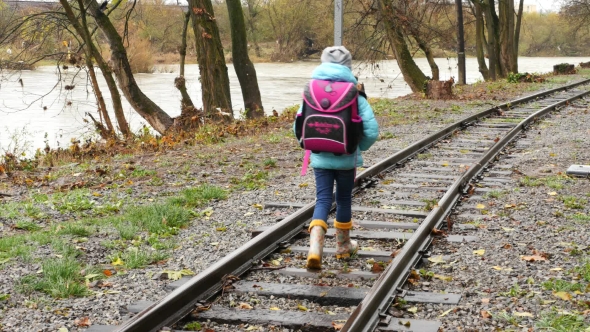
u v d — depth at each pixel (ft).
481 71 137.08
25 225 26.37
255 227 25.38
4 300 17.97
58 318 16.79
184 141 51.42
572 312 16.52
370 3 103.19
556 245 22.17
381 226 24.71
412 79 99.40
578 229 24.12
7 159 44.27
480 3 132.05
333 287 18.47
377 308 16.46
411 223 25.03
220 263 18.76
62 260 20.80
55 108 105.70
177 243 23.76
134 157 44.42
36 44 68.49
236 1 75.46
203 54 66.64
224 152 44.73
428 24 111.04
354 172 20.54
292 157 42.45
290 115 67.15
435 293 17.94
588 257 20.75
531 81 110.63
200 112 63.67
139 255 21.66
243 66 76.02
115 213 29.04
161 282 19.54
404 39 100.53
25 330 15.99
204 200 30.37
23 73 164.14
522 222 25.35
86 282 19.43
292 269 19.99
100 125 62.39
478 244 22.62
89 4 66.08
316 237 19.61
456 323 16.14
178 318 16.31
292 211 27.99
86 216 28.58
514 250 21.83
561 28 325.62
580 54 337.72
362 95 19.25
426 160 39.42
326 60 19.42
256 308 17.20
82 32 63.52
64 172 39.70
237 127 57.52
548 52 341.00
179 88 70.38
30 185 35.78
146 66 185.37
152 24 139.23
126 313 17.08
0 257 21.63
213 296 17.84
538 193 30.25
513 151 42.16
